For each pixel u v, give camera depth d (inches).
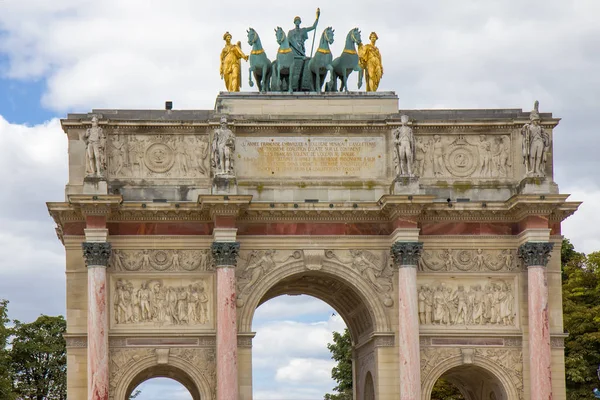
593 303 4581.7
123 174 3506.4
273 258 3486.7
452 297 3511.3
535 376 3412.9
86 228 3388.3
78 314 3422.7
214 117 3531.0
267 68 3661.4
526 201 3435.0
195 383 3440.0
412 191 3435.0
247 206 3437.5
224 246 3403.1
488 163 3570.4
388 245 3508.9
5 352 4847.4
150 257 3472.0
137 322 3447.3
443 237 3523.6
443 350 3489.2
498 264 3526.1
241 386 3422.7
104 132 3496.6
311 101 3582.7
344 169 3543.3
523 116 3604.8
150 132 3526.1
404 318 3412.9
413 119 3550.7
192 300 3462.1
